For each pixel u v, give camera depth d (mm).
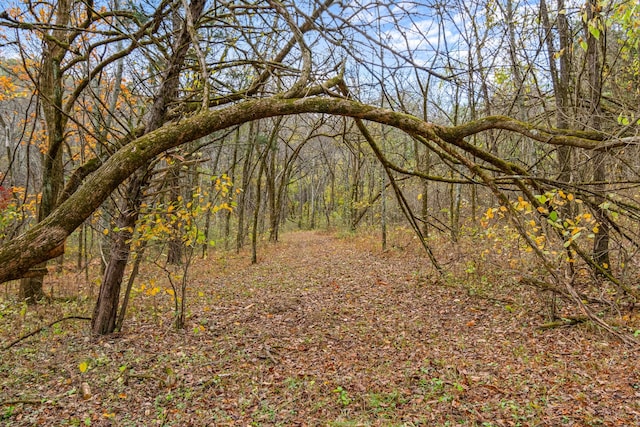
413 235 16531
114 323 7422
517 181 4184
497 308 7789
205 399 5066
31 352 6418
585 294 7293
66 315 8500
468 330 6965
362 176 32750
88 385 5258
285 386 5352
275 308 8938
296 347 6660
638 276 7512
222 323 8023
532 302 7711
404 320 7707
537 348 5953
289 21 3217
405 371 5551
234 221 30188
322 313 8375
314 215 46375
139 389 5309
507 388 4934
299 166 32031
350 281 11281
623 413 4180
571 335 6195
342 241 23188
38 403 4883
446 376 5324
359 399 4930
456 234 12500
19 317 8211
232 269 14961
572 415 4246
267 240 27578
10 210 7328
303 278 12234
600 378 4918
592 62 7746
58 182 9641
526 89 8359
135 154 2584
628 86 8281
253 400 5031
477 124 3963
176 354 6402
